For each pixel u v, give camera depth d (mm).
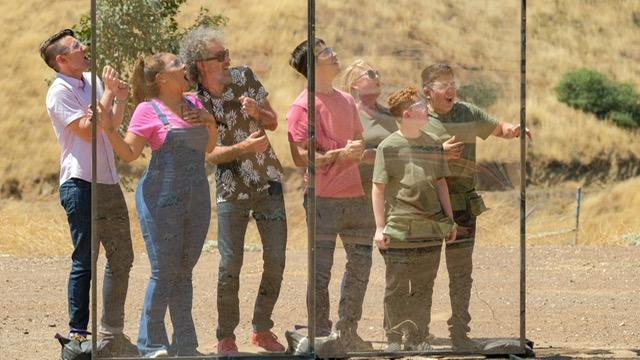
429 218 8781
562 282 14336
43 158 38906
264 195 8547
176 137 8422
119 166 8461
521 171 8875
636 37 54031
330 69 8609
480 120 8836
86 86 8867
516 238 8883
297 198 8844
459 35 8812
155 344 8383
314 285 8453
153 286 8398
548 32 53750
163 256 8406
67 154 8734
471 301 8859
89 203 8688
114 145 8336
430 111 8773
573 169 42312
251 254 8523
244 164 8516
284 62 10336
